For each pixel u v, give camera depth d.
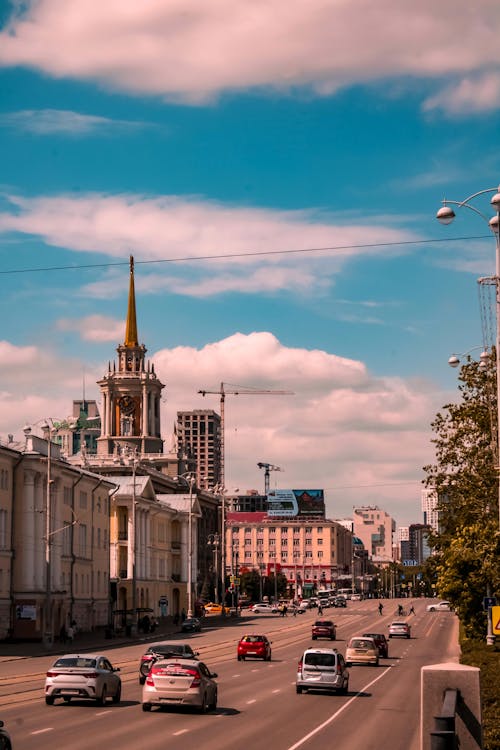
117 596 125.25
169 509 147.25
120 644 86.88
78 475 104.75
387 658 74.12
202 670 36.69
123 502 130.25
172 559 151.25
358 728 32.38
